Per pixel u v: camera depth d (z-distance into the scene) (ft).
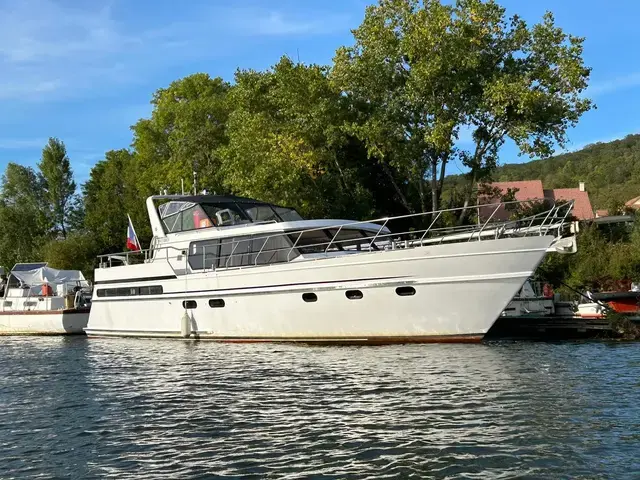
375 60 86.69
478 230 51.16
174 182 128.77
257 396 37.06
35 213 188.65
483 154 91.66
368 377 40.91
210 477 24.54
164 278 62.54
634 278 80.12
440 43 82.43
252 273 55.98
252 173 91.30
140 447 28.55
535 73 85.15
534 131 85.46
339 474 24.43
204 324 60.13
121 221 154.92
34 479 25.20
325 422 31.12
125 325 67.36
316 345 54.60
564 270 85.56
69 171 195.21
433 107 84.84
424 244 53.52
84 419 33.86
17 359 57.93
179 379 43.45
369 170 103.19
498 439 27.76
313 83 90.17
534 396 34.88
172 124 149.38
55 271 93.97
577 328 58.80
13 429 32.35
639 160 409.49
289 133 91.35
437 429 29.35
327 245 57.26
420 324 50.62
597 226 95.96
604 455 25.53
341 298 52.11
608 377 39.45
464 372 41.65
